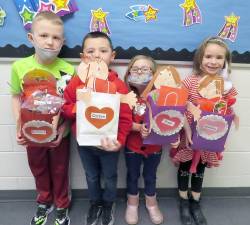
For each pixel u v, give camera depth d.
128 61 1.45
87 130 1.18
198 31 1.43
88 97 1.15
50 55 1.26
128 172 1.54
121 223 1.56
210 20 1.42
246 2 1.41
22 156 1.61
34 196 1.70
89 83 1.18
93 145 1.21
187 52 1.46
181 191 1.63
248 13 1.43
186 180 1.61
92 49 1.29
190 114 1.32
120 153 1.64
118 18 1.39
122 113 1.25
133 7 1.38
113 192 1.50
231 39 1.46
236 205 1.74
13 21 1.35
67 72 1.37
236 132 1.66
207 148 1.33
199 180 1.60
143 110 1.36
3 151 1.59
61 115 1.28
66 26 1.38
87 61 1.27
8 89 1.48
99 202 1.56
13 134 1.56
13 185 1.67
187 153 1.47
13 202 1.68
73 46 1.41
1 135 1.56
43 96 1.17
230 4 1.41
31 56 1.36
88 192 1.61
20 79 1.32
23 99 1.21
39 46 1.25
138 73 1.35
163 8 1.39
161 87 1.19
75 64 1.44
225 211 1.69
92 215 1.54
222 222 1.61
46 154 1.45
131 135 1.45
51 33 1.24
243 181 1.78
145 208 1.67
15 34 1.37
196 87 1.39
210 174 1.75
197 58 1.42
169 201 1.74
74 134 1.45
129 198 1.58
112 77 1.29
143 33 1.42
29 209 1.63
